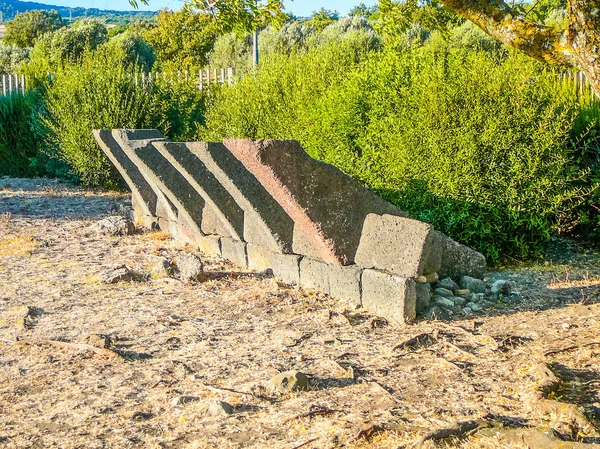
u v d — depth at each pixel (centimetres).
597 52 461
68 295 709
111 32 4959
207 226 895
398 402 411
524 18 512
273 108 1195
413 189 834
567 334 525
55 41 3406
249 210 725
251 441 373
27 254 911
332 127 955
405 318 580
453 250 683
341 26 2859
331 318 598
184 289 721
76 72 1580
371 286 613
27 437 393
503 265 820
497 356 489
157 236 1011
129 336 574
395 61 949
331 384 452
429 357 495
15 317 634
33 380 482
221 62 3188
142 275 780
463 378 446
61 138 1566
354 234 649
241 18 725
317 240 648
